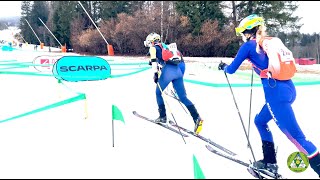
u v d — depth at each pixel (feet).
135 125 14.61
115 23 101.24
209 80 29.27
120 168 9.21
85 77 20.31
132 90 24.63
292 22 79.71
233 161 10.00
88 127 14.14
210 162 9.87
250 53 8.84
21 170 9.07
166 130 13.85
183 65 14.24
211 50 81.41
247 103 19.70
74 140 12.17
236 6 85.46
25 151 10.85
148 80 30.50
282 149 11.30
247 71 35.17
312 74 32.76
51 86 26.55
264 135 9.33
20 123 14.93
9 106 18.84
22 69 37.93
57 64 19.60
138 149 11.10
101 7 120.88
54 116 16.35
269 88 8.60
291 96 8.58
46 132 13.30
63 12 132.16
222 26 83.10
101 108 18.25
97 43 102.83
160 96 14.70
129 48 94.02
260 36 8.80
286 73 8.37
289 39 80.69
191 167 9.34
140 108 18.51
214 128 14.33
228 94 22.70
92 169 9.12
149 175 8.65
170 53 13.56
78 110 17.72
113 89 25.07
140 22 88.43
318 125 14.43
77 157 10.20
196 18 81.46
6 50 93.45
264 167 9.10
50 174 8.75
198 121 12.92
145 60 59.41
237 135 13.19
